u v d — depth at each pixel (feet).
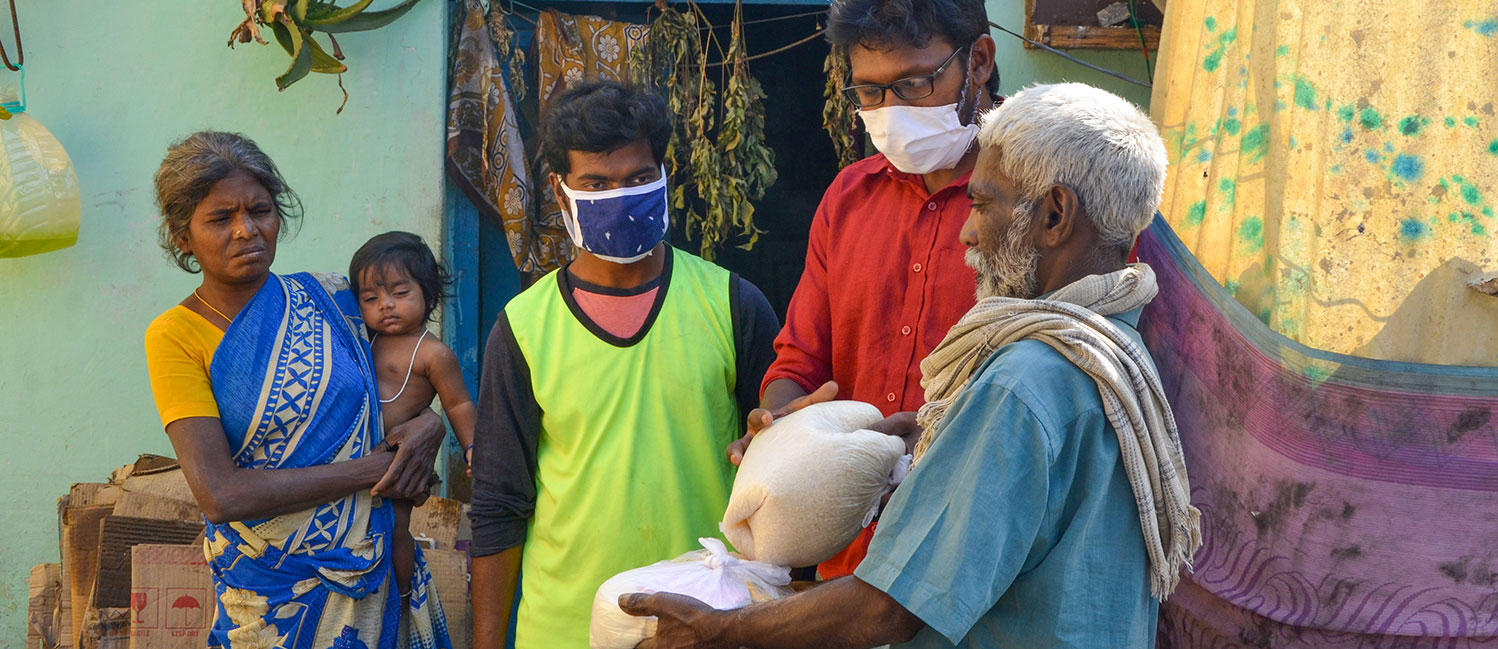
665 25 11.33
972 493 4.52
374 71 11.32
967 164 6.80
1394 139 7.11
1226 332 7.52
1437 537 6.91
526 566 7.43
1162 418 4.88
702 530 7.25
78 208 10.93
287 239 11.39
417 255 8.71
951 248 6.70
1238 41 7.88
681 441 7.23
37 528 11.47
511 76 11.43
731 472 7.42
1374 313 7.14
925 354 6.74
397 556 8.26
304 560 7.59
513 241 11.05
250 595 7.61
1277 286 7.42
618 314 7.32
